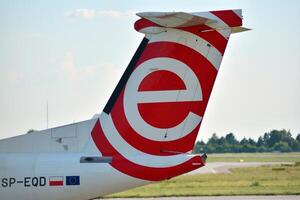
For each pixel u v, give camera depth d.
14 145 35.97
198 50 34.72
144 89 35.22
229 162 189.75
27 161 35.28
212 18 34.38
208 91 34.84
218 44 34.66
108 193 35.19
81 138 35.81
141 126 35.19
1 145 35.94
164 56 34.97
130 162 34.94
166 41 34.97
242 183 99.38
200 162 34.66
